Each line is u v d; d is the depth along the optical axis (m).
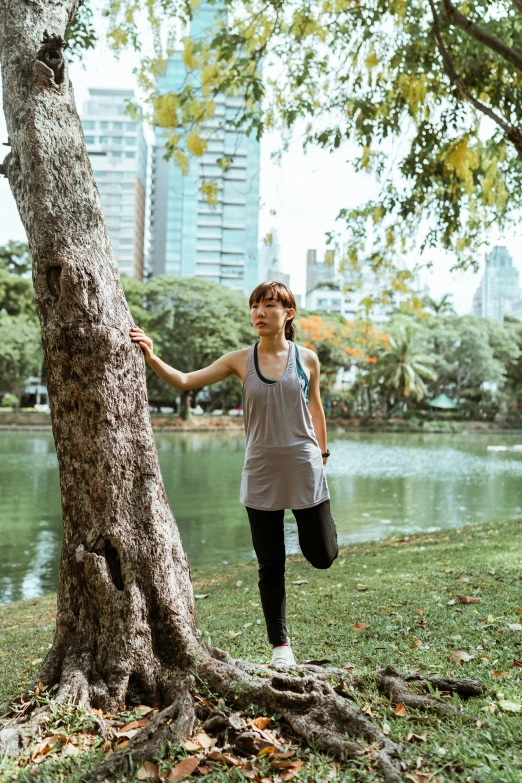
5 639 4.61
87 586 2.50
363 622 4.04
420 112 8.35
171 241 111.81
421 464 21.88
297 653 3.36
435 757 1.96
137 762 1.98
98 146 109.56
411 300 10.08
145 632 2.48
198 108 8.45
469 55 7.51
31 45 2.77
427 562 6.07
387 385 50.53
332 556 2.75
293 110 8.68
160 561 2.56
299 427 2.62
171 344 44.28
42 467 19.86
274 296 2.62
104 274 2.62
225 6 8.12
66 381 2.54
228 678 2.37
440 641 3.41
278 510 2.66
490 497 13.77
